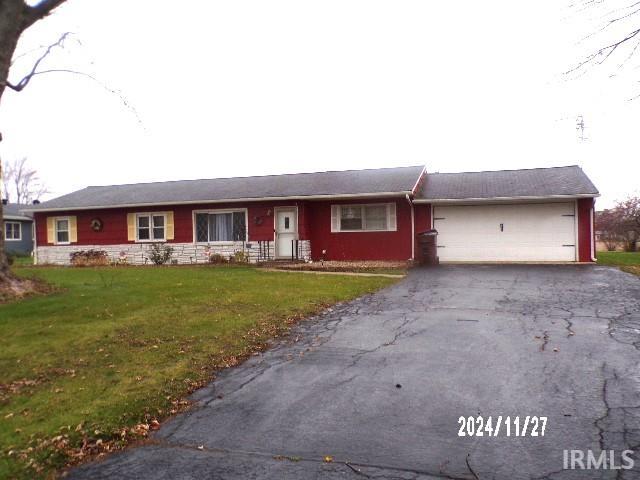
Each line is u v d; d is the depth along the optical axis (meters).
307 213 18.36
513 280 11.55
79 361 5.48
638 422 3.70
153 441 3.74
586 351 5.42
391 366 5.17
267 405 4.31
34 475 3.30
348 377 4.90
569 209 16.33
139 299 8.86
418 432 3.68
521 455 3.30
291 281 11.76
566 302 8.45
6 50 9.05
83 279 12.02
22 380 4.95
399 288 10.72
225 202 18.50
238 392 4.64
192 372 5.14
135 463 3.42
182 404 4.41
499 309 7.95
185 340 6.27
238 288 10.45
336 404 4.26
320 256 18.38
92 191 23.83
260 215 18.41
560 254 16.41
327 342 6.22
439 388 4.50
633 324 6.66
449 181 19.58
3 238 9.44
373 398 4.34
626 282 10.76
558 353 5.39
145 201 19.28
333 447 3.52
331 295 9.61
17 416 4.12
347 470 3.20
